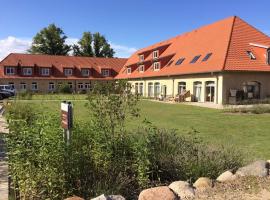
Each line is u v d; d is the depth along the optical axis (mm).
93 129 6484
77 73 67375
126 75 60938
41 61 65875
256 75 35062
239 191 5820
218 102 34469
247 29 39344
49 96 47031
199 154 6969
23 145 5516
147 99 45375
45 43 88062
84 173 5691
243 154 8031
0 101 36656
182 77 41281
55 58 68000
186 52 45094
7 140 6516
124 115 7168
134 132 7582
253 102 32656
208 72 35375
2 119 17312
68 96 50500
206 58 38344
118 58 72625
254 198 5543
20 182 5340
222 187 5984
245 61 35094
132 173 6238
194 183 6188
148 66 53781
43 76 64562
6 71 62531
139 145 6168
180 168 6660
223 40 38188
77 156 5539
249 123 18688
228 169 6945
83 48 90625
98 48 91250
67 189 5332
